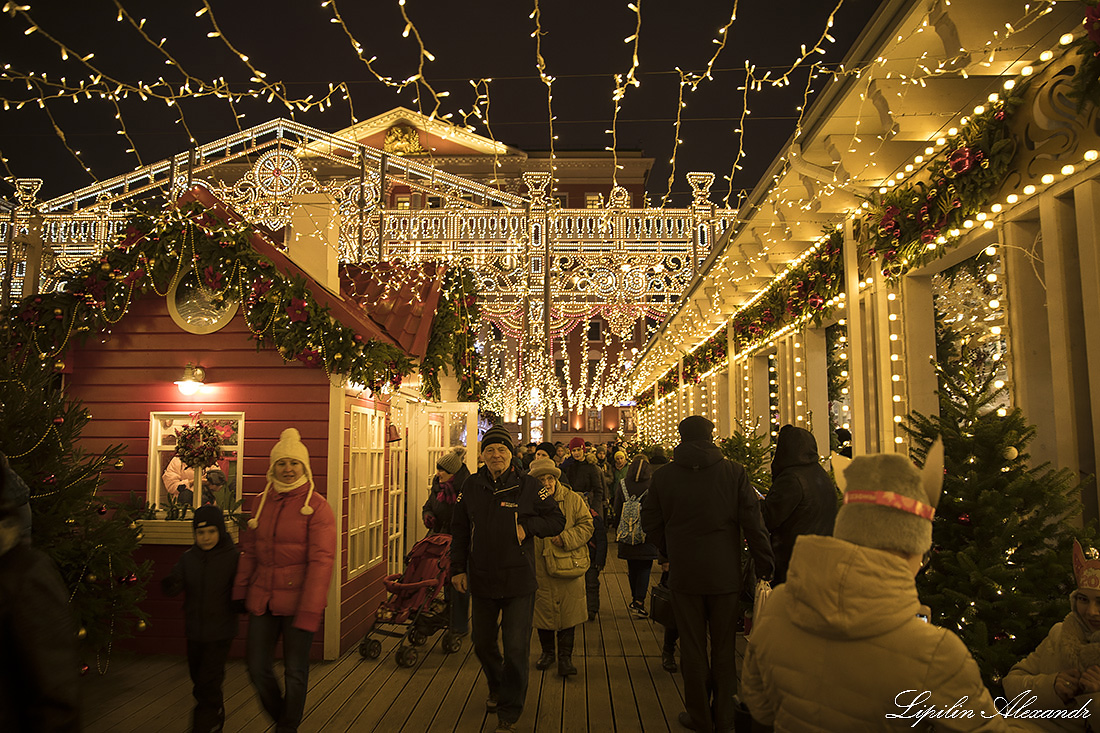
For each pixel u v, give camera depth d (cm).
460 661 580
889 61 456
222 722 405
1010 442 356
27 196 851
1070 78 390
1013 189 447
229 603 405
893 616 155
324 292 637
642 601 733
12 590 190
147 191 1486
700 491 401
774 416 1152
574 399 3409
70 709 193
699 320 1391
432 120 564
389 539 778
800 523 412
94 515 511
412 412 919
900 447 607
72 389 632
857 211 671
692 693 384
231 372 625
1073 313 410
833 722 159
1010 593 325
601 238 2264
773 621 176
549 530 436
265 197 1508
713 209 2053
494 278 2305
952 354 647
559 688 507
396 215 2202
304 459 405
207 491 622
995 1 387
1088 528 335
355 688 510
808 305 826
